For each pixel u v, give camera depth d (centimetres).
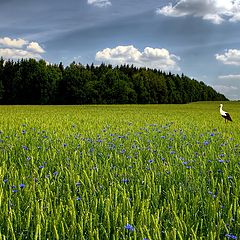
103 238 356
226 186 536
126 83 12825
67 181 531
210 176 616
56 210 379
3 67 11788
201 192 502
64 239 340
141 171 616
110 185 528
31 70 11438
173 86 15788
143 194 478
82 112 3922
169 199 467
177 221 362
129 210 395
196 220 396
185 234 350
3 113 3378
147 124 1811
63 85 11631
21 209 424
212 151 849
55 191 509
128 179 564
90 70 13950
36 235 326
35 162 703
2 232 358
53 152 772
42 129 1366
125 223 356
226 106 8106
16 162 723
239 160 749
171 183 559
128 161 719
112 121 2134
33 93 11500
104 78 12469
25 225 372
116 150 836
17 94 11519
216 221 405
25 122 1830
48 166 672
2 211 396
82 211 396
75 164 686
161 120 2356
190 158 762
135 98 12962
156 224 338
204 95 18800
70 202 397
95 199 430
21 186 472
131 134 1199
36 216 368
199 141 1090
